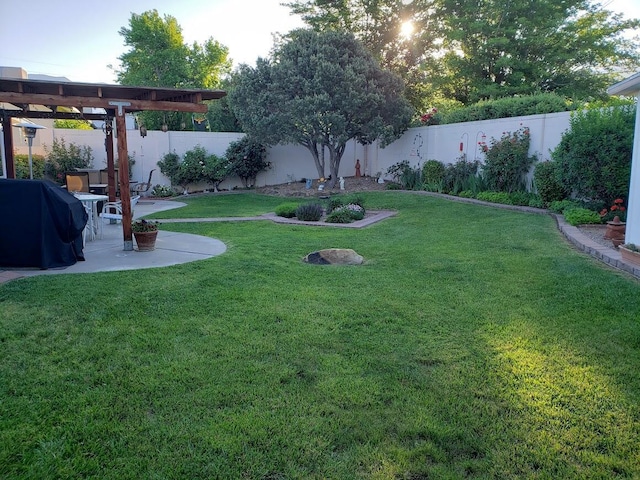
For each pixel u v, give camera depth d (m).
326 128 14.98
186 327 3.89
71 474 2.13
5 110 9.21
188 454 2.28
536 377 3.00
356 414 2.61
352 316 4.16
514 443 2.34
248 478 2.12
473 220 9.37
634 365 3.12
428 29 19.95
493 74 19.02
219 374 3.06
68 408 2.67
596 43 17.97
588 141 7.95
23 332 3.77
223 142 17.47
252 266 6.06
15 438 2.39
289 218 10.89
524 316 4.07
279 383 2.95
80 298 4.63
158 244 7.77
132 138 16.30
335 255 6.49
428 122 16.03
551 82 18.67
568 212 8.22
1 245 5.89
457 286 5.04
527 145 11.12
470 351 3.40
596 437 2.38
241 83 15.11
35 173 14.41
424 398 2.76
